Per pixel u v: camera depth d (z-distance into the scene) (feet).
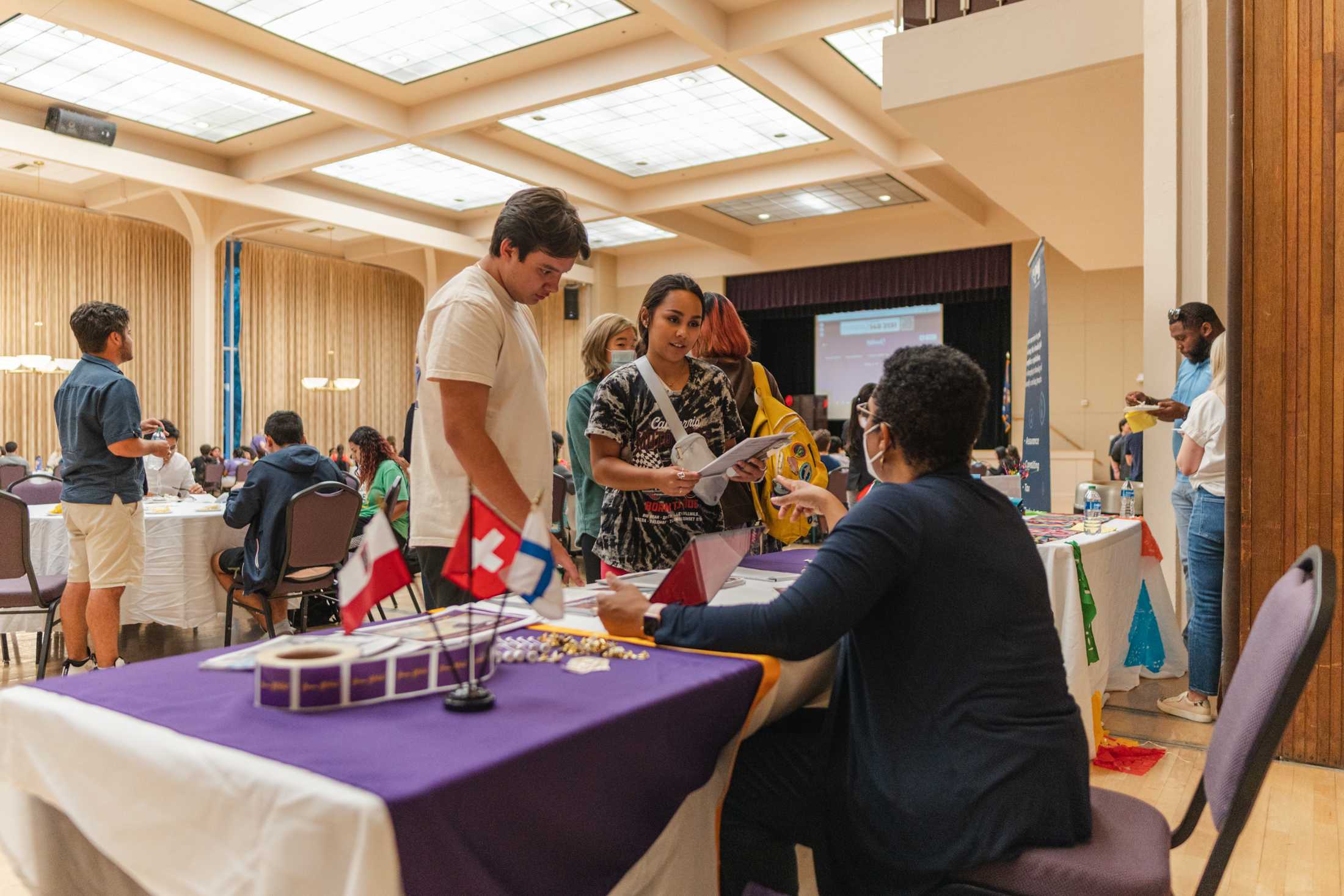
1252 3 9.86
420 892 2.78
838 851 4.62
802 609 4.36
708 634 4.64
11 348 37.22
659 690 4.01
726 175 38.55
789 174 37.19
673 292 7.53
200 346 40.55
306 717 3.62
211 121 32.09
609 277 53.36
